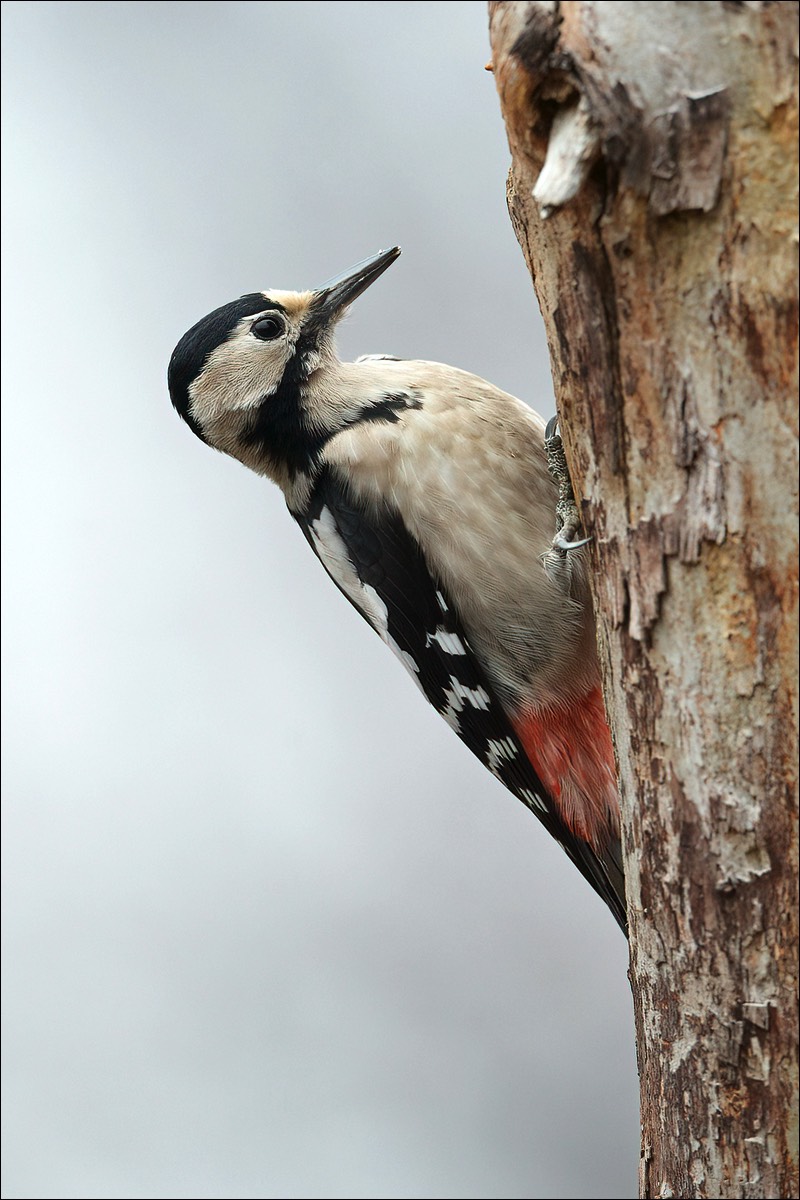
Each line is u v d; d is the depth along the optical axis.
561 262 4.52
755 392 4.19
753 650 4.31
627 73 3.93
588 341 4.54
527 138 4.32
